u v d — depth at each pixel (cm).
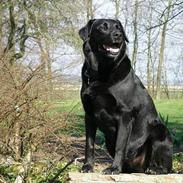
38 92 623
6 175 648
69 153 700
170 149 572
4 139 619
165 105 3031
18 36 2075
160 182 523
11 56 682
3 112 601
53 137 639
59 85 650
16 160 635
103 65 520
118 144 531
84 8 2047
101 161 921
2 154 642
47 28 1983
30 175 633
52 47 707
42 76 627
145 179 518
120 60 528
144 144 559
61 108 652
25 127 624
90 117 549
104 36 517
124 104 530
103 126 544
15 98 606
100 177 518
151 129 562
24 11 2012
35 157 636
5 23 2125
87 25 544
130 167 566
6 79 609
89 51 533
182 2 1209
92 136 553
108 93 523
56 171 691
